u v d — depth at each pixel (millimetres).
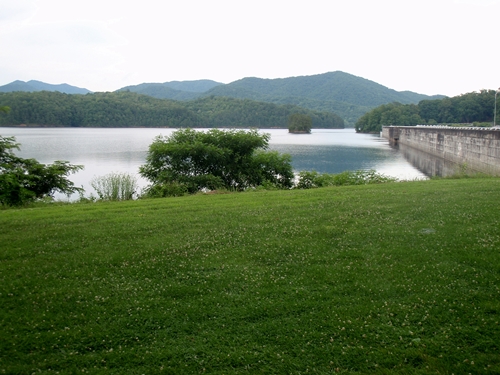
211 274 7875
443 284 7133
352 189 17891
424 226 10516
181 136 28734
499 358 5168
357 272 7781
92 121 195250
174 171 26484
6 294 7012
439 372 4977
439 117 190000
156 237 10211
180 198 17016
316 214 12344
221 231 10672
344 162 69625
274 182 28000
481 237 9344
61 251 9188
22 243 9719
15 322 6148
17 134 131000
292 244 9453
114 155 68562
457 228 10180
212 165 27656
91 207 14719
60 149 78438
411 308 6406
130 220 12086
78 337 5793
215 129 29906
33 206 18234
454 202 13562
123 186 21516
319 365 5195
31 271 8008
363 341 5648
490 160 51062
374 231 10242
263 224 11312
